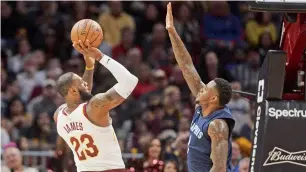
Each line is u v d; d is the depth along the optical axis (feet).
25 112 77.61
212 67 78.13
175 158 55.31
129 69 77.46
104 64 33.60
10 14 87.40
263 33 84.89
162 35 83.05
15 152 54.75
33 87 79.71
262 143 30.96
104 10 88.43
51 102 72.90
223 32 85.46
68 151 56.39
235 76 79.77
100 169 34.19
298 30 32.04
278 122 30.99
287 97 32.96
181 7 85.71
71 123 34.30
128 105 72.95
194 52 82.64
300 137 30.94
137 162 54.29
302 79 33.06
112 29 84.84
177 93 71.00
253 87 79.77
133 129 71.20
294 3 30.42
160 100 72.49
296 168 30.91
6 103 75.82
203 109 34.91
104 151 34.14
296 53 32.73
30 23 87.30
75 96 34.37
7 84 79.97
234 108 69.67
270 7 30.42
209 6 86.43
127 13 87.86
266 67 31.32
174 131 69.05
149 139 60.75
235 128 68.90
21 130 70.49
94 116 33.68
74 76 34.47
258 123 31.60
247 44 85.40
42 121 70.38
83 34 33.63
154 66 81.41
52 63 80.18
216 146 33.53
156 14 87.25
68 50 84.84
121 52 82.58
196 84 37.22
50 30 86.28
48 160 63.52
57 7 88.43
